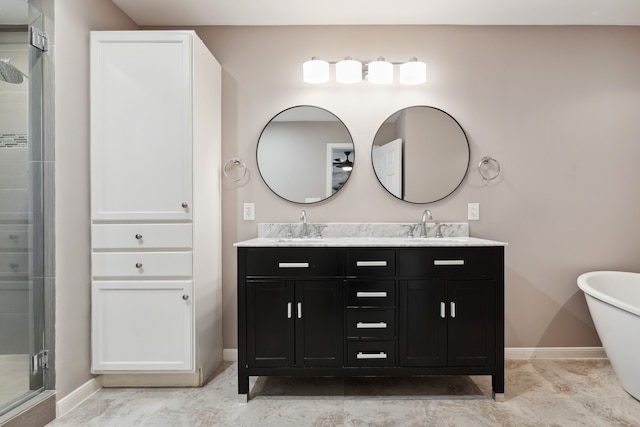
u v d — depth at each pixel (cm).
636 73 293
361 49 297
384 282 234
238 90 298
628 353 226
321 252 235
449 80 296
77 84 227
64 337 216
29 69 201
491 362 232
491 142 295
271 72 298
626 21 288
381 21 290
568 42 294
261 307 234
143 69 239
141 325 240
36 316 205
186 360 241
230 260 298
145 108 239
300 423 206
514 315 297
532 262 295
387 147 296
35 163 205
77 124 227
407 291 234
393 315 234
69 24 220
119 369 239
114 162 239
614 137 294
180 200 240
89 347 239
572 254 295
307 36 298
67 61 219
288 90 298
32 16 202
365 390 244
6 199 189
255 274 235
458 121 296
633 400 229
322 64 277
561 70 294
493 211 296
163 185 240
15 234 194
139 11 275
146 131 239
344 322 234
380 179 295
